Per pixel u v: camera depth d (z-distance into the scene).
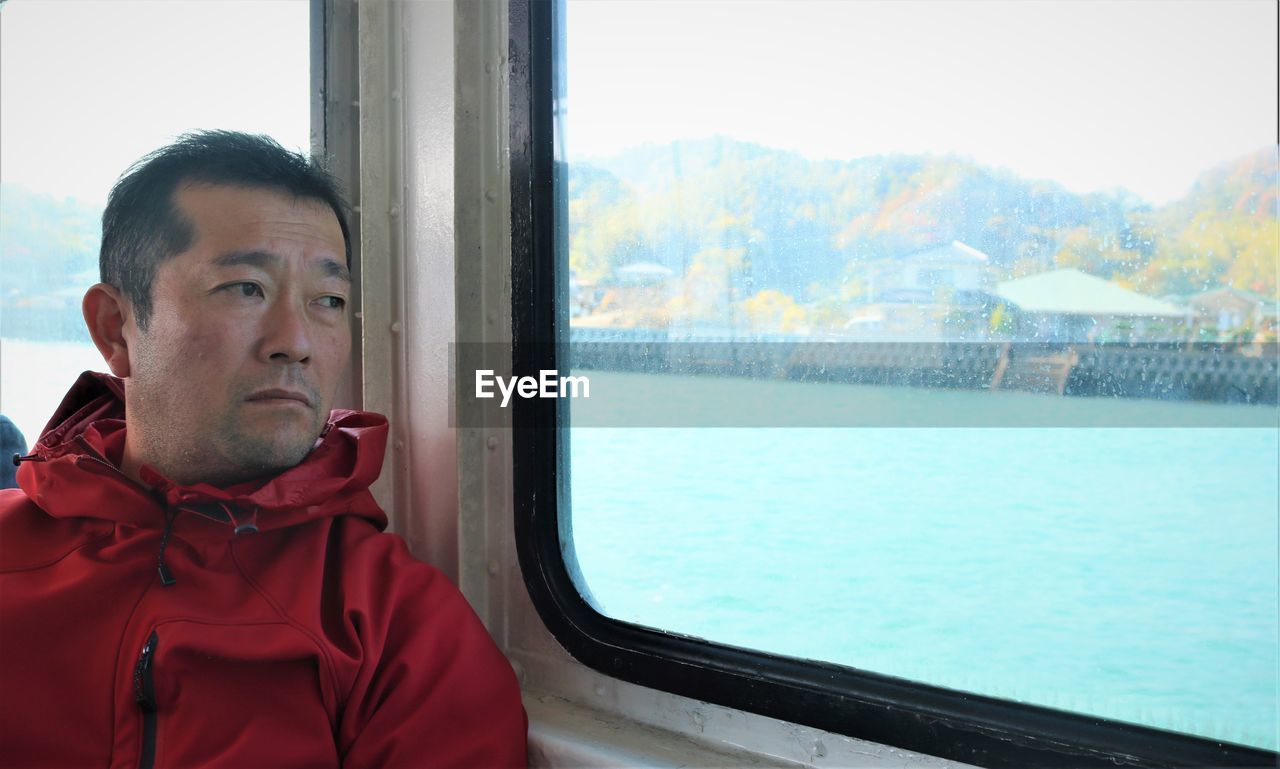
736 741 1.17
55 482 1.10
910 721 1.02
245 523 1.06
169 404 1.06
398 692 1.04
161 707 1.00
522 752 1.13
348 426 1.26
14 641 1.01
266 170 1.08
